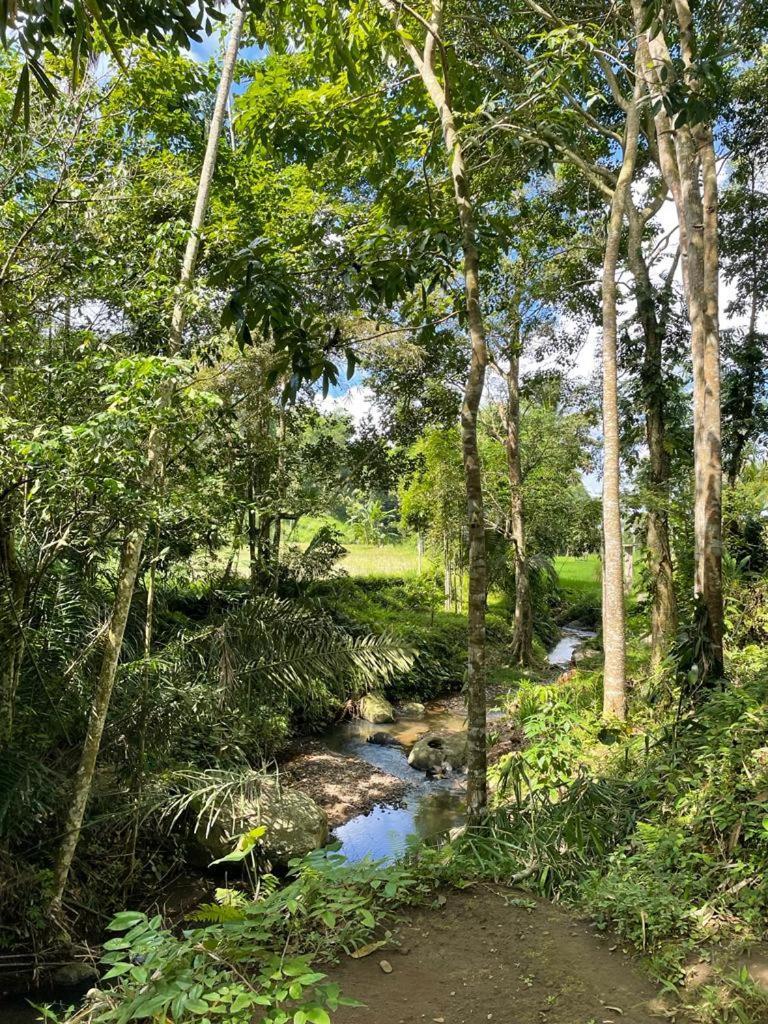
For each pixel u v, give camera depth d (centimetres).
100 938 512
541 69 559
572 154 954
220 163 838
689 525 1061
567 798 458
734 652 765
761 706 462
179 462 668
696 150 746
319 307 401
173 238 555
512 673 1518
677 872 352
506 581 1980
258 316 336
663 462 1035
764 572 979
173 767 634
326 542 1130
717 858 357
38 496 434
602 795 456
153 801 577
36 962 461
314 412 1100
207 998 192
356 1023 237
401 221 492
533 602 2088
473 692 464
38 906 473
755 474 1294
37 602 555
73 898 507
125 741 583
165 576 741
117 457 409
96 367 469
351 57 577
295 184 930
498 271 1316
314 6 552
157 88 664
